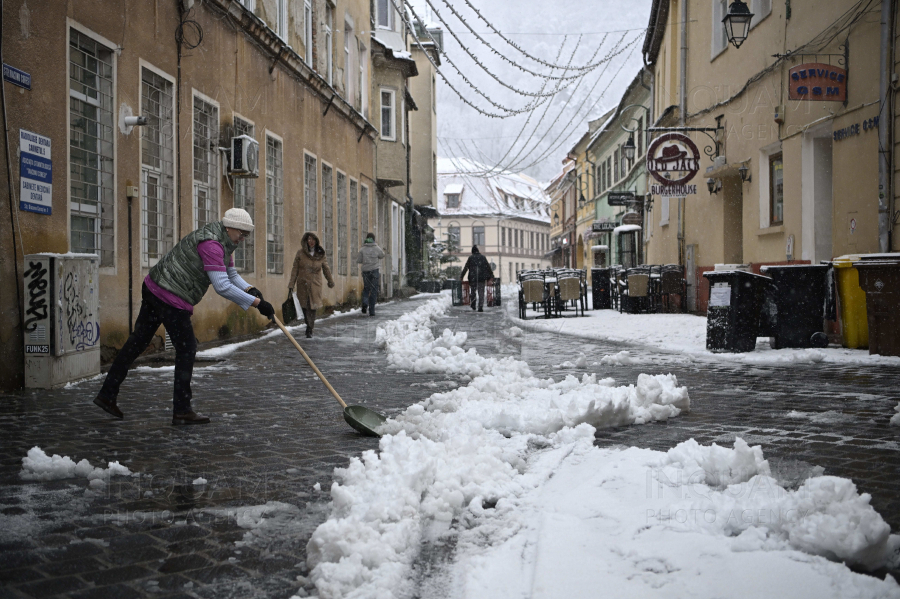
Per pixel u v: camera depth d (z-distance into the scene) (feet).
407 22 62.23
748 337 33.35
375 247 64.39
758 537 9.83
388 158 94.27
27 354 24.04
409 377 27.61
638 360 31.86
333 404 21.93
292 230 57.36
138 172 33.14
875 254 30.76
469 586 8.87
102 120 30.81
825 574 8.71
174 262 18.84
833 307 34.22
